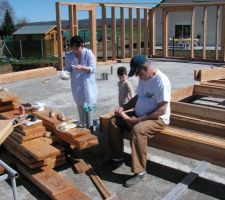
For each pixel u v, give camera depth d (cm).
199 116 511
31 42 2141
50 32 2509
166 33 1600
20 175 401
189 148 383
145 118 390
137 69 388
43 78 1075
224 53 1446
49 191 349
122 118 414
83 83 490
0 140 351
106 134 431
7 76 1001
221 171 408
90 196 358
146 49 1645
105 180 392
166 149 403
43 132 415
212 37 2672
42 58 1798
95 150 467
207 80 721
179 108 529
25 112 470
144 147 380
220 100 744
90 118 503
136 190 369
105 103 732
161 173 407
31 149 379
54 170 411
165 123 397
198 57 1641
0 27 4550
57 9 1208
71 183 378
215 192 363
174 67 1300
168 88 390
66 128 405
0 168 388
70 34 1253
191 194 359
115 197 354
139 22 1574
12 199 356
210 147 366
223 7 1423
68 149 432
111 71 1146
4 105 480
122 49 1503
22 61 1647
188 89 664
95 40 1347
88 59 488
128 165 428
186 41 2411
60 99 779
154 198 354
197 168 411
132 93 501
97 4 1339
